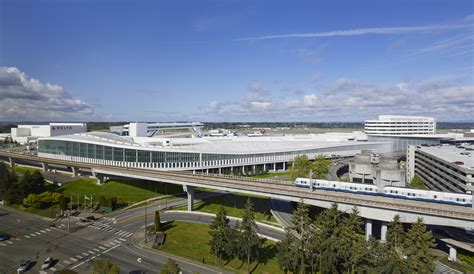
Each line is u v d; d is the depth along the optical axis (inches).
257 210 5054.1
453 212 3351.4
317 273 3107.8
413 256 2618.1
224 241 3282.5
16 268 3164.4
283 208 5118.1
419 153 7352.4
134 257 3412.9
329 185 4554.6
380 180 5315.0
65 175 7288.4
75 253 3518.7
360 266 2728.8
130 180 6643.7
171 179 5334.6
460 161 5388.8
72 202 5482.3
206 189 6353.3
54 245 3737.7
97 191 6058.1
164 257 3425.2
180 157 6929.1
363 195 4183.1
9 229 4274.1
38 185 5772.6
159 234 4005.9
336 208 3218.5
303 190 4456.2
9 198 5364.2
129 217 4793.3
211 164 7313.0
